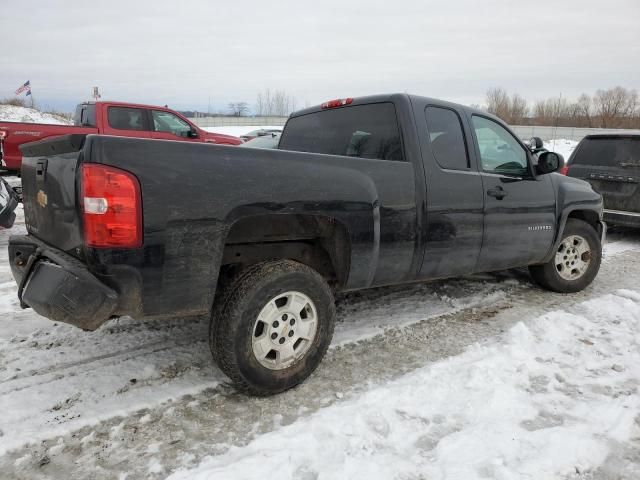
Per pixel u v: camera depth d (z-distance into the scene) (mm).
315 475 2162
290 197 2756
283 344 2857
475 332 3855
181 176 2402
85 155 2225
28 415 2582
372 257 3225
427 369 3141
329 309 3008
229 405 2754
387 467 2213
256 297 2676
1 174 9578
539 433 2459
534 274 4945
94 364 3168
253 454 2301
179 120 10984
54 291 2326
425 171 3496
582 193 4832
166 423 2568
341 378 3088
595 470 2246
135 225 2297
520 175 4332
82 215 2279
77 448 2354
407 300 4586
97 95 15492
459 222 3713
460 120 3885
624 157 7555
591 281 5039
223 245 2566
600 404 2764
